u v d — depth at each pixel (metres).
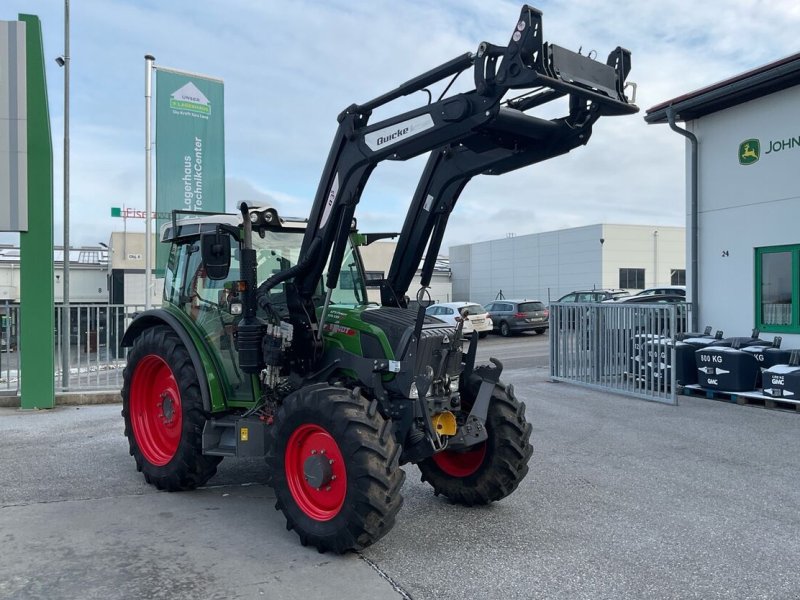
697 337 10.85
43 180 9.33
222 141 12.20
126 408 5.92
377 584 3.70
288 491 4.31
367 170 4.55
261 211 5.05
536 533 4.52
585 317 11.16
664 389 9.67
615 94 3.93
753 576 3.84
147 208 12.20
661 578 3.80
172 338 5.62
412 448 4.42
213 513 4.90
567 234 35.97
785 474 5.98
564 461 6.46
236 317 5.13
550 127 4.25
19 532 4.46
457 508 5.07
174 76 11.88
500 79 3.68
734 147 11.09
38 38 9.26
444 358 4.65
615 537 4.45
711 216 11.53
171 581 3.72
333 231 4.71
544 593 3.60
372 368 4.48
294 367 4.86
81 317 10.18
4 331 10.23
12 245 27.86
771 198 10.52
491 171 4.80
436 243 5.23
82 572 3.83
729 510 5.01
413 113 4.20
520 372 13.30
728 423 8.17
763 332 10.68
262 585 3.68
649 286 34.91
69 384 10.14
